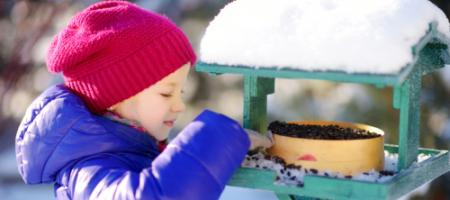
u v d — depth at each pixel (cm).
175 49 187
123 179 165
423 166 172
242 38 167
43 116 183
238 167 165
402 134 166
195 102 466
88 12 188
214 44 170
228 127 162
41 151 182
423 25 164
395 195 155
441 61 189
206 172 158
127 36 182
